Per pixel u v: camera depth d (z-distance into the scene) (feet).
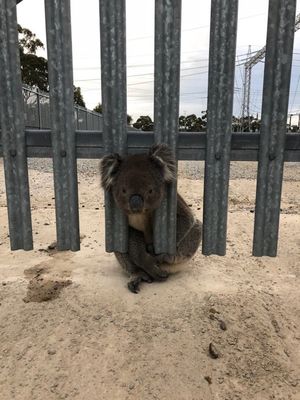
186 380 7.75
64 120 9.13
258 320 9.61
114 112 9.00
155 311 9.64
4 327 9.18
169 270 11.94
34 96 70.28
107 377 7.78
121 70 8.75
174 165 9.20
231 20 8.23
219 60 8.47
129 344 8.55
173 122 8.92
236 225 18.99
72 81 8.96
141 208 8.96
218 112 8.73
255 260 14.29
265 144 8.75
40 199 25.91
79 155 9.47
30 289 10.78
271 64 8.34
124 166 9.26
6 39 8.81
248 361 8.39
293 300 10.96
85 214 21.12
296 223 19.36
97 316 9.45
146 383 7.64
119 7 8.41
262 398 7.53
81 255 14.29
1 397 7.38
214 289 11.02
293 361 8.59
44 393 7.45
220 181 9.13
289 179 42.14
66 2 8.53
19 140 9.32
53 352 8.39
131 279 11.02
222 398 7.45
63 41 8.70
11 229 9.89
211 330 9.08
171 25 8.39
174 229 10.02
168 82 8.70
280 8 8.05
